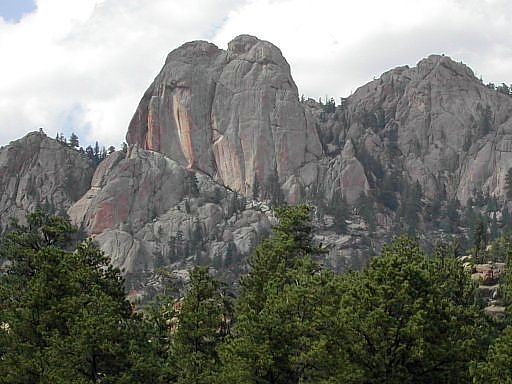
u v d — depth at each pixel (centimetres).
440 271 5269
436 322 4319
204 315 5556
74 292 5334
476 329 4816
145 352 5203
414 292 4344
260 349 4606
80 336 4781
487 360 4062
